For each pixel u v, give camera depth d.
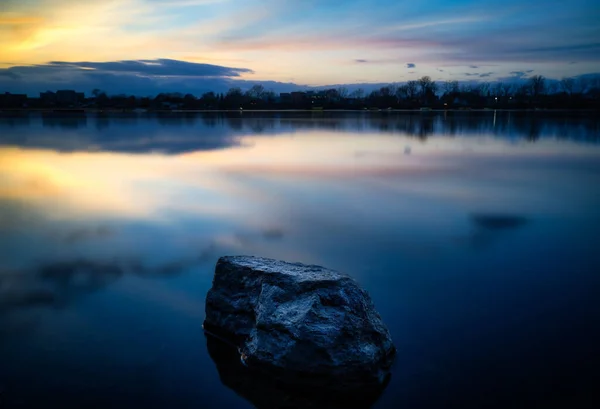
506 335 6.55
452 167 25.12
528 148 34.78
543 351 6.15
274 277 6.29
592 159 28.38
